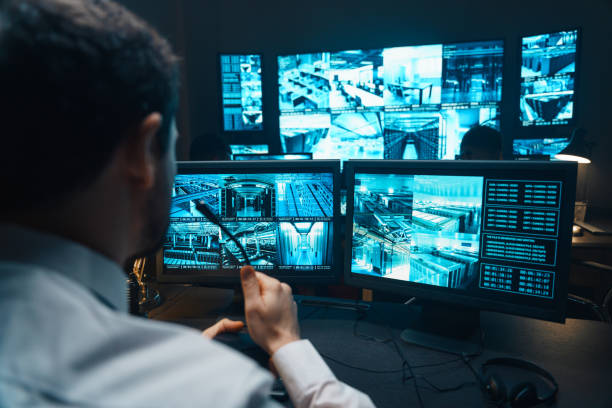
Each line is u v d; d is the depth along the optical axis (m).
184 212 1.26
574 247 2.51
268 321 0.67
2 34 0.25
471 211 1.03
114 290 0.32
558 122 3.51
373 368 0.95
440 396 0.84
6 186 0.26
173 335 0.27
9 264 0.25
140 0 3.42
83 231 0.29
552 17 3.91
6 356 0.22
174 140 0.39
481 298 1.03
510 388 0.84
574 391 0.84
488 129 2.29
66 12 0.27
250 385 0.25
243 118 4.26
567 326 1.15
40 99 0.25
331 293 2.59
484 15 4.12
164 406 0.22
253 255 1.26
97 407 0.22
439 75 3.82
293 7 4.54
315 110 4.22
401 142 4.04
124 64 0.29
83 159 0.28
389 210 1.14
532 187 0.95
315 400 0.58
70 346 0.23
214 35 4.61
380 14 4.39
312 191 1.22
